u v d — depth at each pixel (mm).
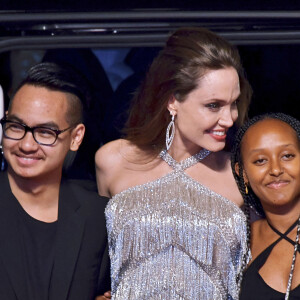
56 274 5227
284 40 5562
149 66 5652
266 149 5098
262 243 5297
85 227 5402
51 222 5332
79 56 6777
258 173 5148
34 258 5223
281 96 6422
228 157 5754
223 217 5523
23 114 5129
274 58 6363
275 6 5516
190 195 5598
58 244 5277
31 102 5137
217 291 5527
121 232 5551
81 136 5395
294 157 5090
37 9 5551
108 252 5641
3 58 6137
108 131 6551
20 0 5547
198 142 5426
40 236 5277
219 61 5230
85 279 5352
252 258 5309
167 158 5699
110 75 7301
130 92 6715
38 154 5168
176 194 5594
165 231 5523
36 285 5188
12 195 5289
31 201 5328
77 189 5520
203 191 5617
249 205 5508
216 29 5586
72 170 6336
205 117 5297
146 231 5539
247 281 5160
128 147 5789
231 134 5805
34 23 5566
